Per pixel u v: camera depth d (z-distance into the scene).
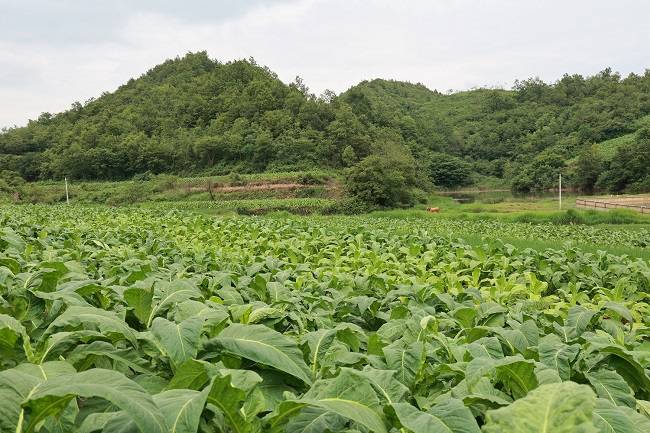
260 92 106.44
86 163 89.06
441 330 5.41
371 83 199.12
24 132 108.06
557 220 40.91
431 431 2.20
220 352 3.16
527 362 2.91
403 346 4.03
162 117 109.81
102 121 105.12
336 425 2.58
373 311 6.20
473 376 3.00
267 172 86.06
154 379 3.21
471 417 2.34
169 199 70.31
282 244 13.41
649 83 135.12
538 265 11.59
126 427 2.19
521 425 1.90
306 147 89.44
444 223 37.66
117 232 14.48
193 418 2.19
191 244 13.69
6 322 3.20
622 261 11.57
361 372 2.89
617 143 102.44
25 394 2.18
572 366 3.53
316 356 3.63
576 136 116.38
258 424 2.57
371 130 101.75
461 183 115.12
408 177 71.38
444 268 10.43
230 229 18.77
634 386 3.80
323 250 12.90
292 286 7.14
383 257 11.93
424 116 162.75
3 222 16.05
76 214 28.19
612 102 124.31
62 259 7.62
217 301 5.33
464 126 150.88
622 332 5.08
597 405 2.67
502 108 159.25
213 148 91.25
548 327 5.39
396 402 2.64
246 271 8.27
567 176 98.25
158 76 140.00
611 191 88.12
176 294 4.71
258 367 3.35
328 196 71.50
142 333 3.53
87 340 3.49
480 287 9.56
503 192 105.69
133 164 91.19
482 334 4.52
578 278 10.51
